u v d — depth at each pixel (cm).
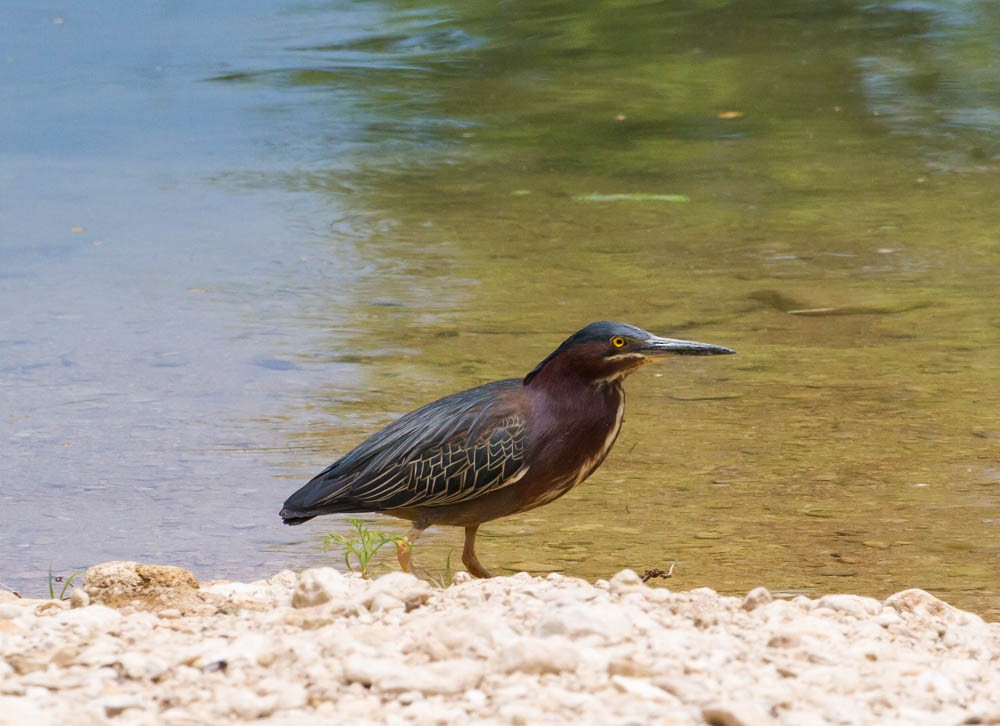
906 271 1911
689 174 2514
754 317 1716
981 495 1155
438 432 944
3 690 572
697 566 1016
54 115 2944
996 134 2756
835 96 3095
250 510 1141
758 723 528
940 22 3725
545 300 1792
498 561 1039
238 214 2236
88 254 2003
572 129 2862
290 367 1526
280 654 614
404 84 3241
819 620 713
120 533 1091
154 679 593
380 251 2033
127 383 1469
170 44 3612
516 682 580
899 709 575
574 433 939
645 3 3991
